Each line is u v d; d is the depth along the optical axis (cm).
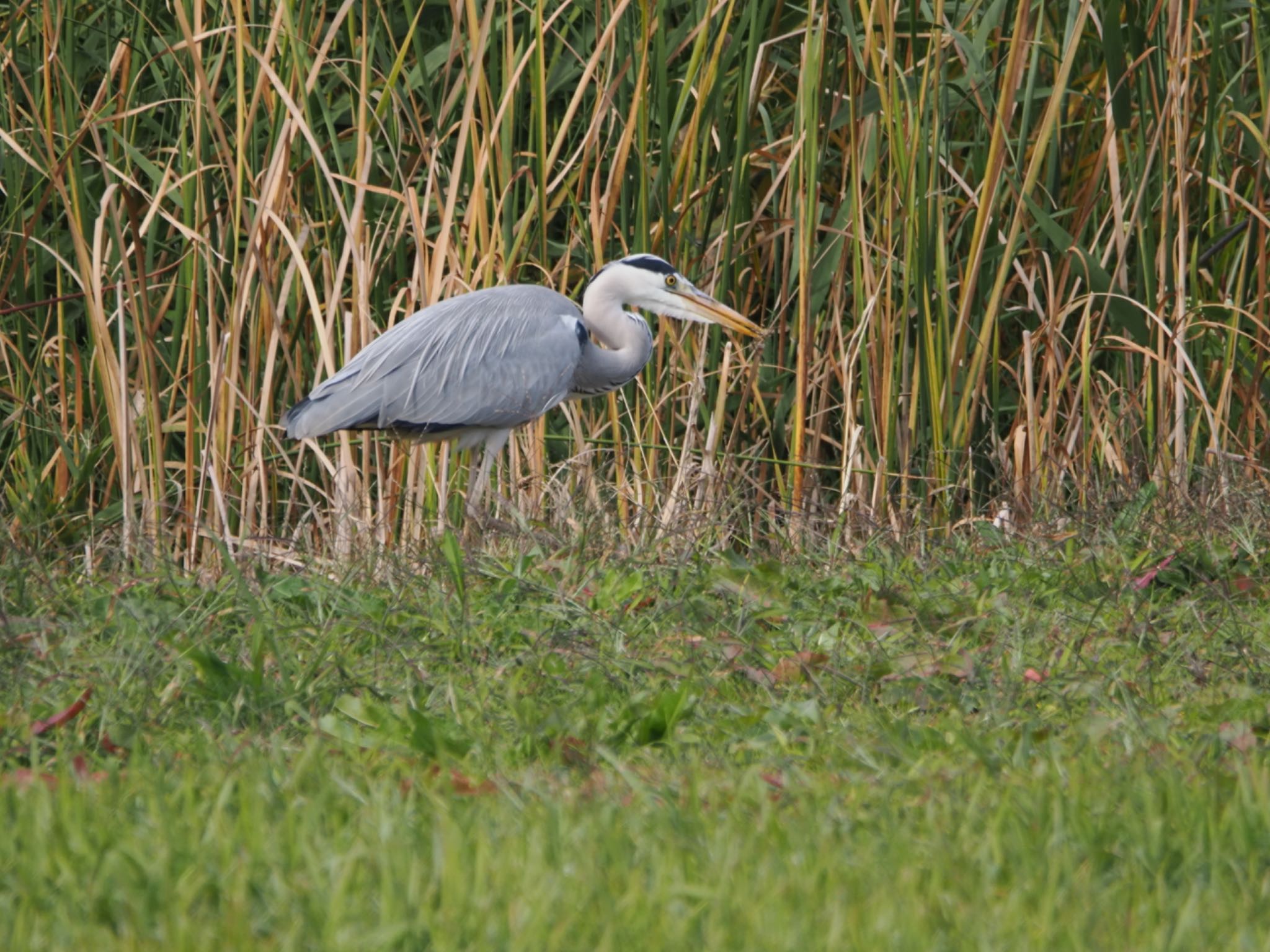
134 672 674
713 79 1173
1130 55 1220
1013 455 1196
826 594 905
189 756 601
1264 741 642
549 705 687
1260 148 1198
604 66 1244
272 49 1095
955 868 471
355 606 844
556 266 1233
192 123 1217
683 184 1188
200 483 1123
